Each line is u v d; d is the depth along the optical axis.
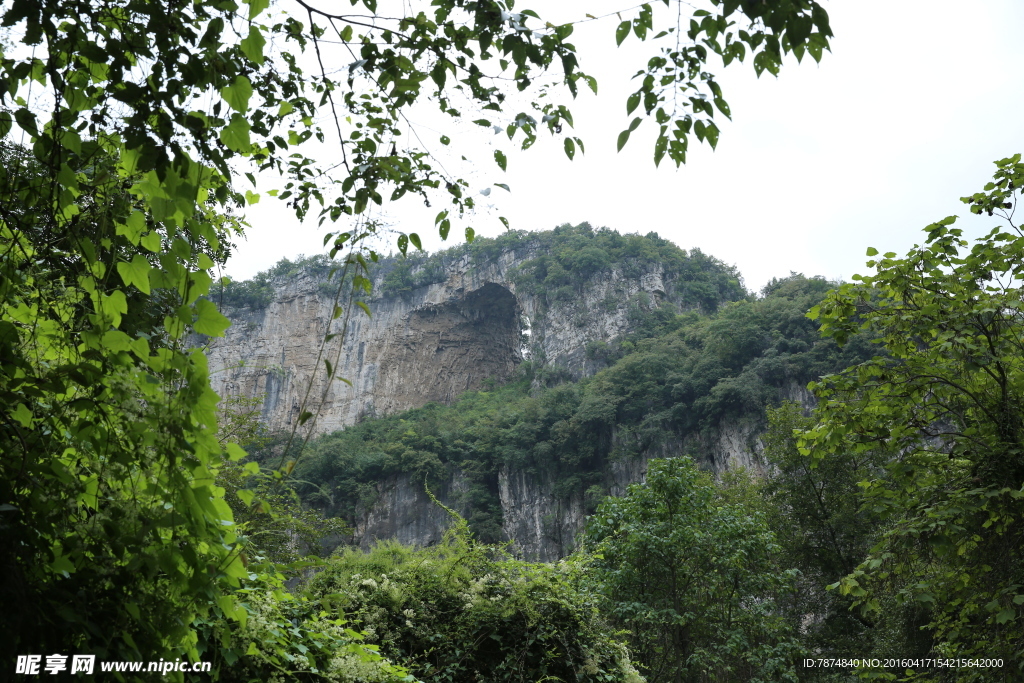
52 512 2.22
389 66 2.82
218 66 2.34
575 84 2.81
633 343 91.25
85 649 2.09
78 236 2.36
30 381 2.18
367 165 2.88
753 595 14.14
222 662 3.01
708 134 2.71
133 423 2.14
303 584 5.63
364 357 103.00
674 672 13.95
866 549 18.55
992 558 6.73
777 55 2.51
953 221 7.23
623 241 103.75
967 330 6.80
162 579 2.29
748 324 70.12
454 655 6.03
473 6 2.75
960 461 7.07
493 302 107.12
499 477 77.50
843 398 7.73
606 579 12.55
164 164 2.12
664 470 13.69
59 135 2.30
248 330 102.94
